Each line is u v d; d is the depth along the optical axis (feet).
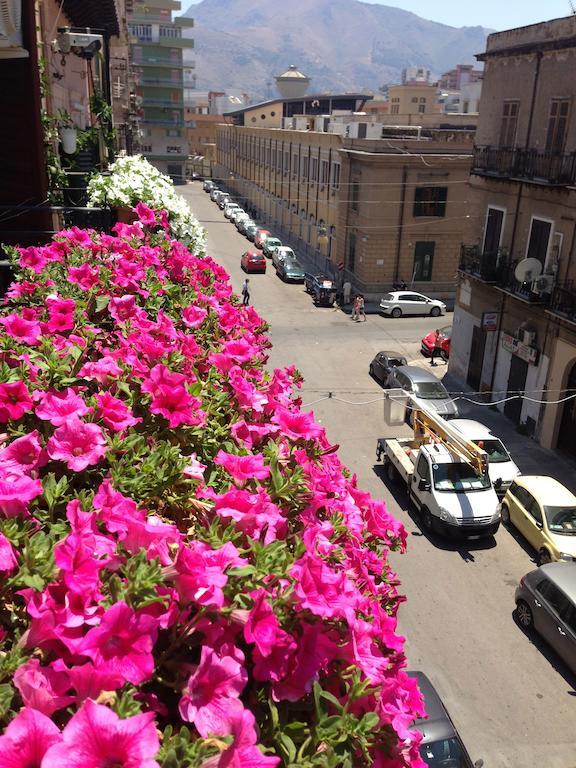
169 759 5.27
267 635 6.51
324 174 140.56
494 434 66.03
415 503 50.26
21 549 7.02
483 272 68.74
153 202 33.04
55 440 8.62
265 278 134.21
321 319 106.01
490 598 41.39
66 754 4.97
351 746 6.73
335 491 10.78
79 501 7.25
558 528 44.29
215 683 6.25
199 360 13.19
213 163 307.37
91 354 13.28
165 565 6.78
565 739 30.99
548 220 60.80
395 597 11.10
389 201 112.27
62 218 42.37
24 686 5.68
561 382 60.29
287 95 310.65
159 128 282.97
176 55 274.16
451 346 82.23
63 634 6.21
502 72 67.97
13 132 30.53
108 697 5.68
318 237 144.77
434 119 142.41
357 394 75.25
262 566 7.28
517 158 64.75
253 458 9.02
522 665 35.76
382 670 7.82
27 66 29.53
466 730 31.14
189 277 19.52
